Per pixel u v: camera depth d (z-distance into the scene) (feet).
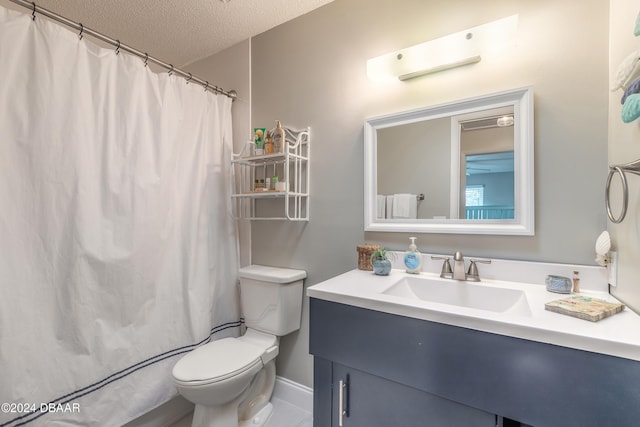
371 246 4.58
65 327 3.76
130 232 4.41
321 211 5.40
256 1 5.26
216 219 5.85
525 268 3.65
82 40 4.00
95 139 4.12
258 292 5.40
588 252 3.38
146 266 4.60
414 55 4.29
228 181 6.11
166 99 4.96
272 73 6.03
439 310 2.65
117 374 4.24
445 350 2.61
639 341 1.98
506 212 3.81
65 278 3.78
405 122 4.54
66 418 3.74
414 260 4.21
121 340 4.29
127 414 4.31
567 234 3.49
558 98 3.53
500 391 2.37
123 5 5.28
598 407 2.04
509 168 3.79
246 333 5.46
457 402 2.58
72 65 3.87
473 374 2.48
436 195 4.31
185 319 5.16
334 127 5.27
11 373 3.34
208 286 5.53
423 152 4.40
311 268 5.51
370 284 3.70
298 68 5.69
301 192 5.62
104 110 4.21
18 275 3.44
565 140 3.50
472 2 4.08
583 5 3.42
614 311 2.53
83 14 5.49
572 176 3.46
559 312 2.58
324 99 5.38
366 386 3.10
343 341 3.21
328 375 3.35
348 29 5.13
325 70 5.37
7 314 3.34
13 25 3.43
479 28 3.84
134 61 4.56
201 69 7.14
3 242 3.35
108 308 4.17
